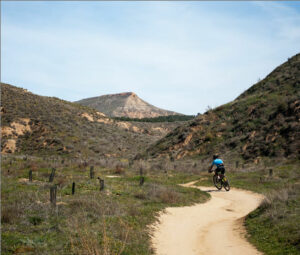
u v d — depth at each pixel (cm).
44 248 664
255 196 1742
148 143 7994
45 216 950
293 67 4997
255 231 903
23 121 6519
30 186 1625
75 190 1531
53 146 6000
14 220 887
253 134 3741
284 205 1055
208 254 732
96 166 3528
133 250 705
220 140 4203
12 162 3125
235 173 2686
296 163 2622
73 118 7794
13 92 7756
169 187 1773
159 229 959
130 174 2731
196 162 3734
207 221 1136
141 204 1259
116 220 938
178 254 731
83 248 656
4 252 622
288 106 3703
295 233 772
